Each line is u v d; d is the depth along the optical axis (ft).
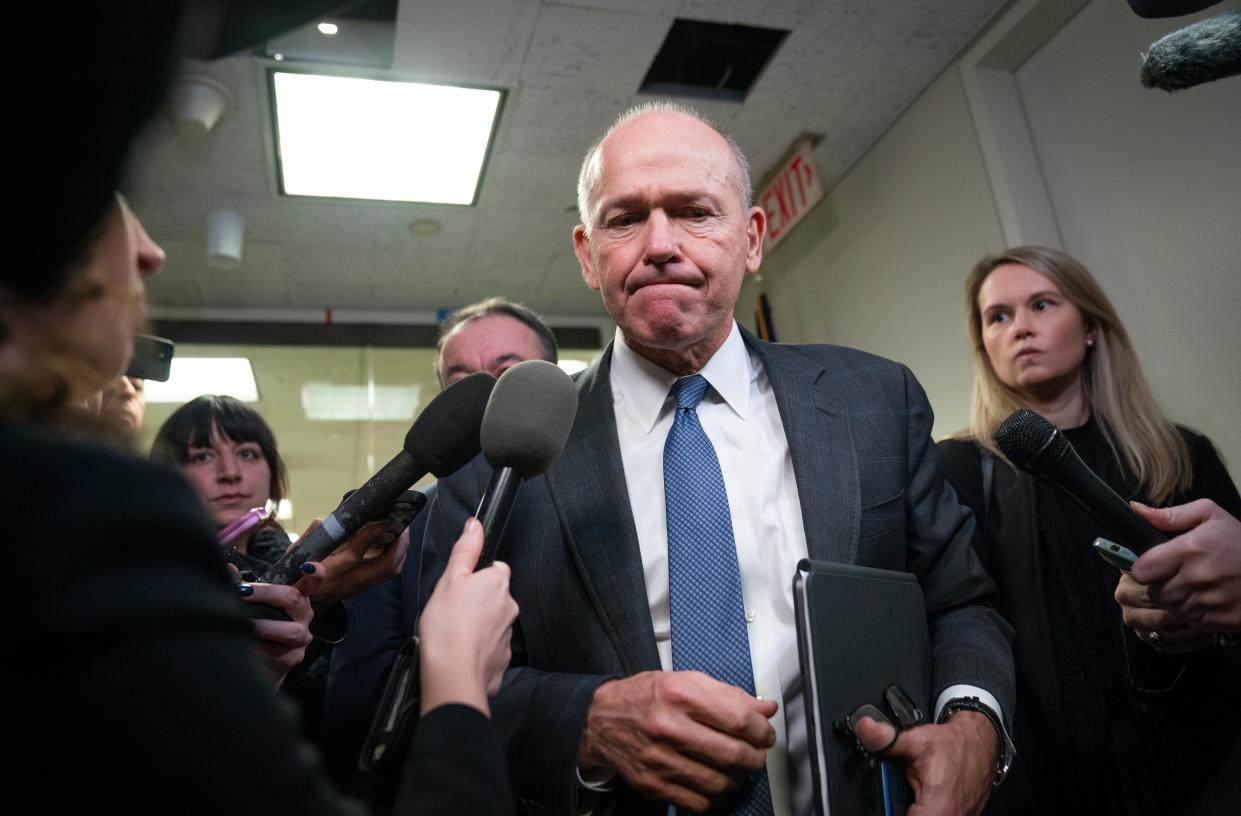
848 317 12.99
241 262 14.57
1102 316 5.78
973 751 2.99
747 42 10.62
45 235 1.50
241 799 1.31
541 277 15.72
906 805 2.83
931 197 11.15
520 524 3.71
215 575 1.49
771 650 3.39
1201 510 3.35
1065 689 4.79
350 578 3.83
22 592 1.24
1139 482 5.25
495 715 3.29
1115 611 4.85
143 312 1.85
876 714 2.79
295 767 1.41
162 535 1.39
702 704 2.73
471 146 11.88
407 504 3.63
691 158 3.77
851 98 11.46
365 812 1.58
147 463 1.48
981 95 10.18
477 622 2.20
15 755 1.22
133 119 1.57
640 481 3.78
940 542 3.82
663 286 3.67
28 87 1.45
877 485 3.69
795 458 3.65
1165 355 8.36
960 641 3.56
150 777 1.25
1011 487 5.33
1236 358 7.64
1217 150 7.83
